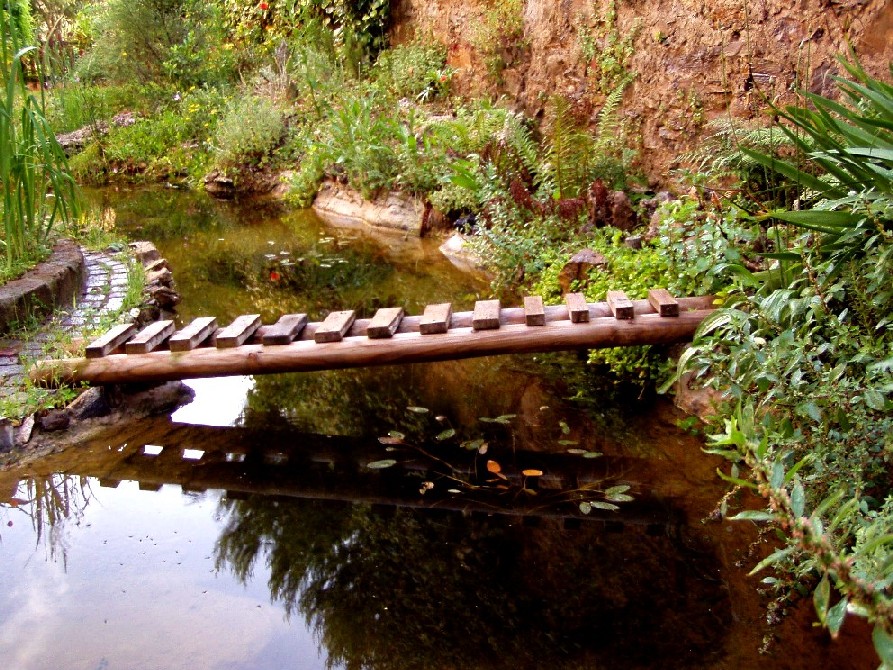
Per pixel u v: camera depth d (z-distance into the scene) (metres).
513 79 9.17
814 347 3.19
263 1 13.32
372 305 6.34
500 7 9.15
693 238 4.67
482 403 4.72
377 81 11.20
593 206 6.47
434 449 4.20
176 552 3.34
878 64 4.73
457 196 8.17
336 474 3.99
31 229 5.35
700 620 2.77
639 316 4.39
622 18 7.21
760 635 2.65
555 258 6.25
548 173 7.39
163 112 13.77
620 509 3.54
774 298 3.33
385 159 9.26
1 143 4.84
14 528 3.54
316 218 9.64
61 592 3.06
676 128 6.62
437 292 6.63
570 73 8.12
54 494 3.83
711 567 3.08
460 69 10.24
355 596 3.01
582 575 3.09
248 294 6.74
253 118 11.42
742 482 2.28
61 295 5.32
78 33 15.74
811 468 2.87
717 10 6.01
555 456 4.05
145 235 8.90
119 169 12.85
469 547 3.33
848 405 2.79
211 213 10.07
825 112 3.39
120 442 4.34
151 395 4.75
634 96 7.16
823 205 3.72
